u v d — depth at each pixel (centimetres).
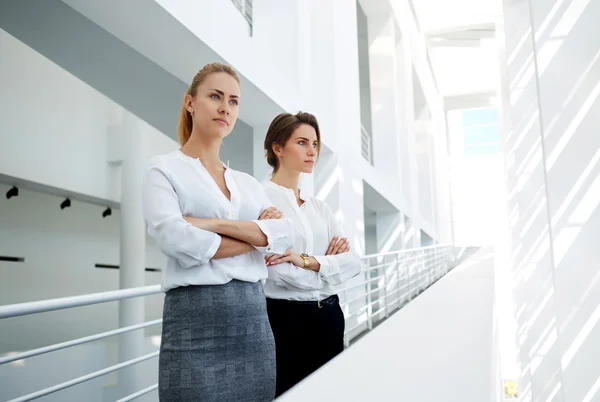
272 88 405
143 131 688
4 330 633
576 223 342
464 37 1497
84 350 686
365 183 739
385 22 1005
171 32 292
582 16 359
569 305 337
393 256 977
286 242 143
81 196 668
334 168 569
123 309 654
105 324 810
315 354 191
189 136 151
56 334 710
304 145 204
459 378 50
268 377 134
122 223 667
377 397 42
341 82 612
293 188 210
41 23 354
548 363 647
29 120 564
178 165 139
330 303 199
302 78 496
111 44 379
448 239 1839
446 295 136
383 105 992
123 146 681
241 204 150
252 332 133
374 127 993
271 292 190
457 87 1878
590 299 333
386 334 75
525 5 773
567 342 337
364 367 53
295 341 188
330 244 213
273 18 489
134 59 398
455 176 2053
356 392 44
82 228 776
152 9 264
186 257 126
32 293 677
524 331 881
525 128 750
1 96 530
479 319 90
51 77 598
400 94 1091
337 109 579
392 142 983
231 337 129
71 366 663
